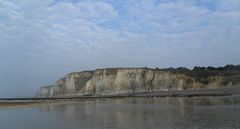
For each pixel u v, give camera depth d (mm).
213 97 75750
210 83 155000
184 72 166000
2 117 43125
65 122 34844
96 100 104500
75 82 195125
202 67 179125
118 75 176125
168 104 60844
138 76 170125
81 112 49281
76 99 120750
